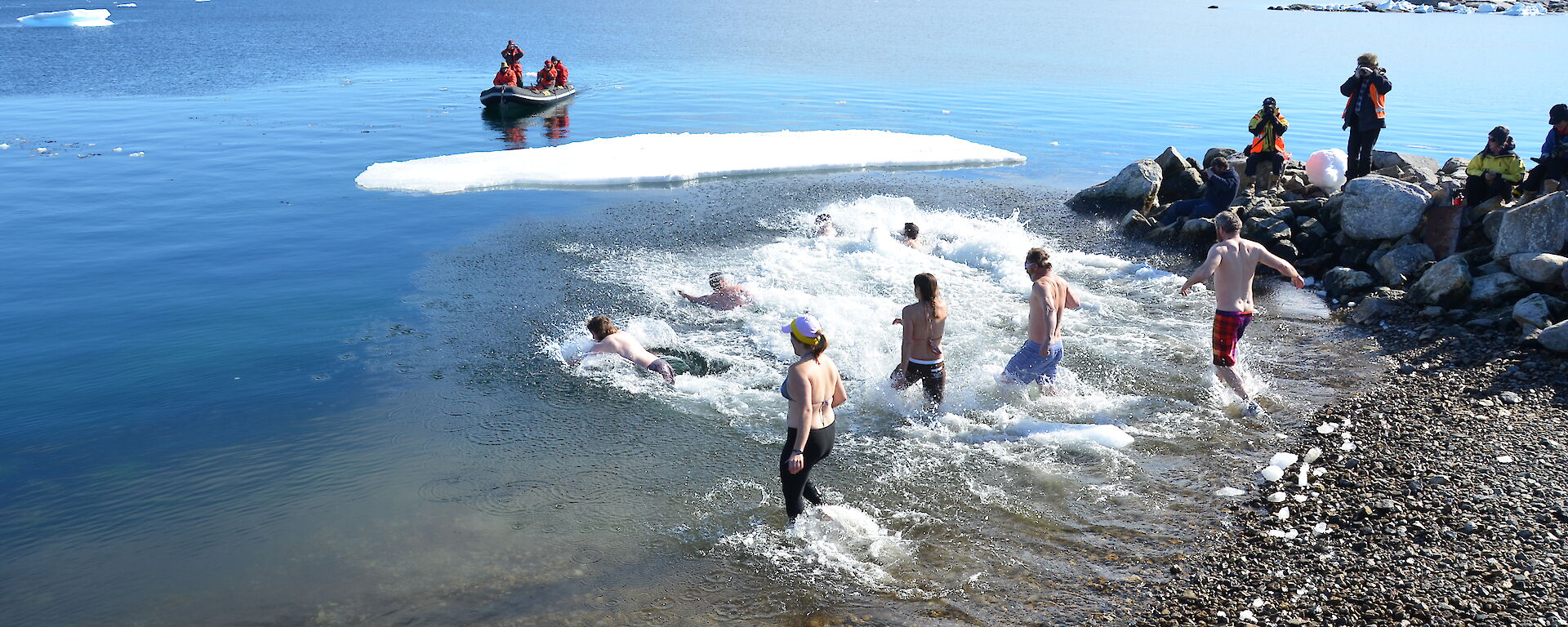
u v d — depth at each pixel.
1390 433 7.61
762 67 41.91
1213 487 6.98
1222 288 8.33
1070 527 6.50
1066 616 5.54
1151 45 54.31
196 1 111.25
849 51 49.38
